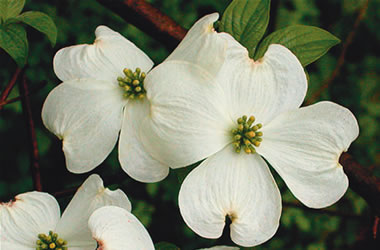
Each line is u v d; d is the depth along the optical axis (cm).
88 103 38
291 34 40
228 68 38
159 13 43
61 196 42
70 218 38
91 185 37
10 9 40
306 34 40
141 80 39
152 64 40
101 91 38
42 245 38
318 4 86
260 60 38
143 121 37
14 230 38
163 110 37
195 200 38
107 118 38
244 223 38
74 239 38
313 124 38
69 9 71
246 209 38
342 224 81
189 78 37
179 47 37
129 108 38
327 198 38
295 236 80
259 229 38
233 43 38
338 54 86
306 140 38
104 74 39
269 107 38
